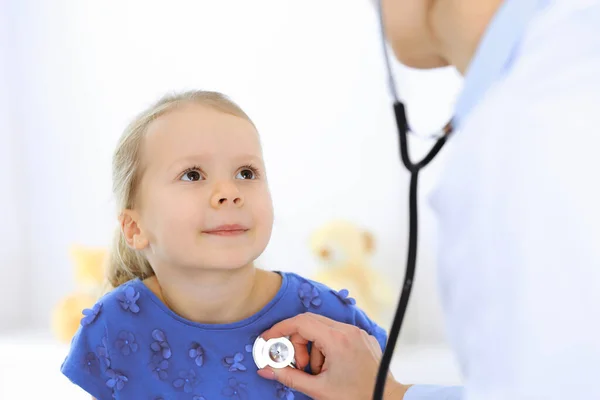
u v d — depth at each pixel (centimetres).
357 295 255
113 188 97
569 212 44
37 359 266
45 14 302
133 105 298
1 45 304
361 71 286
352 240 256
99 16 298
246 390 88
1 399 226
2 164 307
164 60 294
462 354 50
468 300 48
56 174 305
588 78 47
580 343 42
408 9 57
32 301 308
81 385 89
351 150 286
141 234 90
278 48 288
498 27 52
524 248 45
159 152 88
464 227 49
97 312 90
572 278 43
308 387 86
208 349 89
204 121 88
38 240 307
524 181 46
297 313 93
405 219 283
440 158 270
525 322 44
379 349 89
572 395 42
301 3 287
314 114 287
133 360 89
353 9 285
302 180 287
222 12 290
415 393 85
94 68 300
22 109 306
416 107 278
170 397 88
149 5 295
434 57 61
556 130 46
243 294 90
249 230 86
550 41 49
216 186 85
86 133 303
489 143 48
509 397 44
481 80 53
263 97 288
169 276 89
